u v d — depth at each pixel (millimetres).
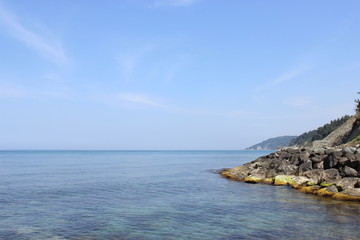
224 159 144250
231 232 17859
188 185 39312
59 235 17359
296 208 24109
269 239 16500
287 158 45875
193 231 18125
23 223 19859
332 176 31984
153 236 17188
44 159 136625
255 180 40875
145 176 52062
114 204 26234
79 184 40281
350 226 18812
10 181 43500
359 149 34938
